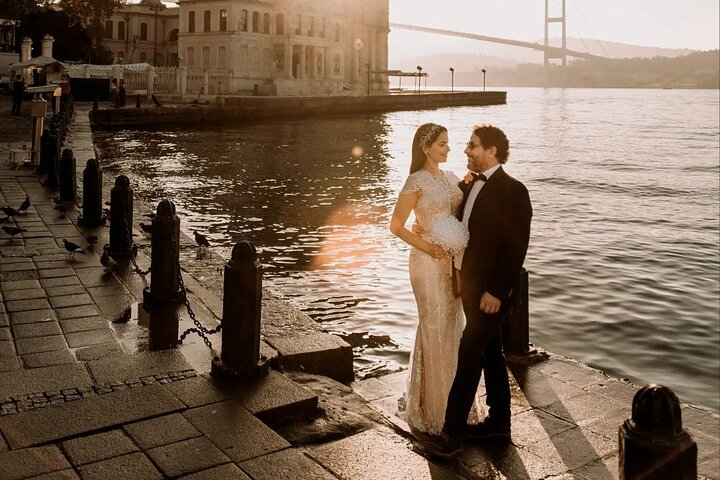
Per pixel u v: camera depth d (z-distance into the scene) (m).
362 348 8.87
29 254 9.45
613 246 17.73
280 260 13.63
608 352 10.36
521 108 119.38
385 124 62.34
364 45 95.81
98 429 4.48
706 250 17.53
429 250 4.88
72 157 13.26
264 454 4.27
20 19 59.78
